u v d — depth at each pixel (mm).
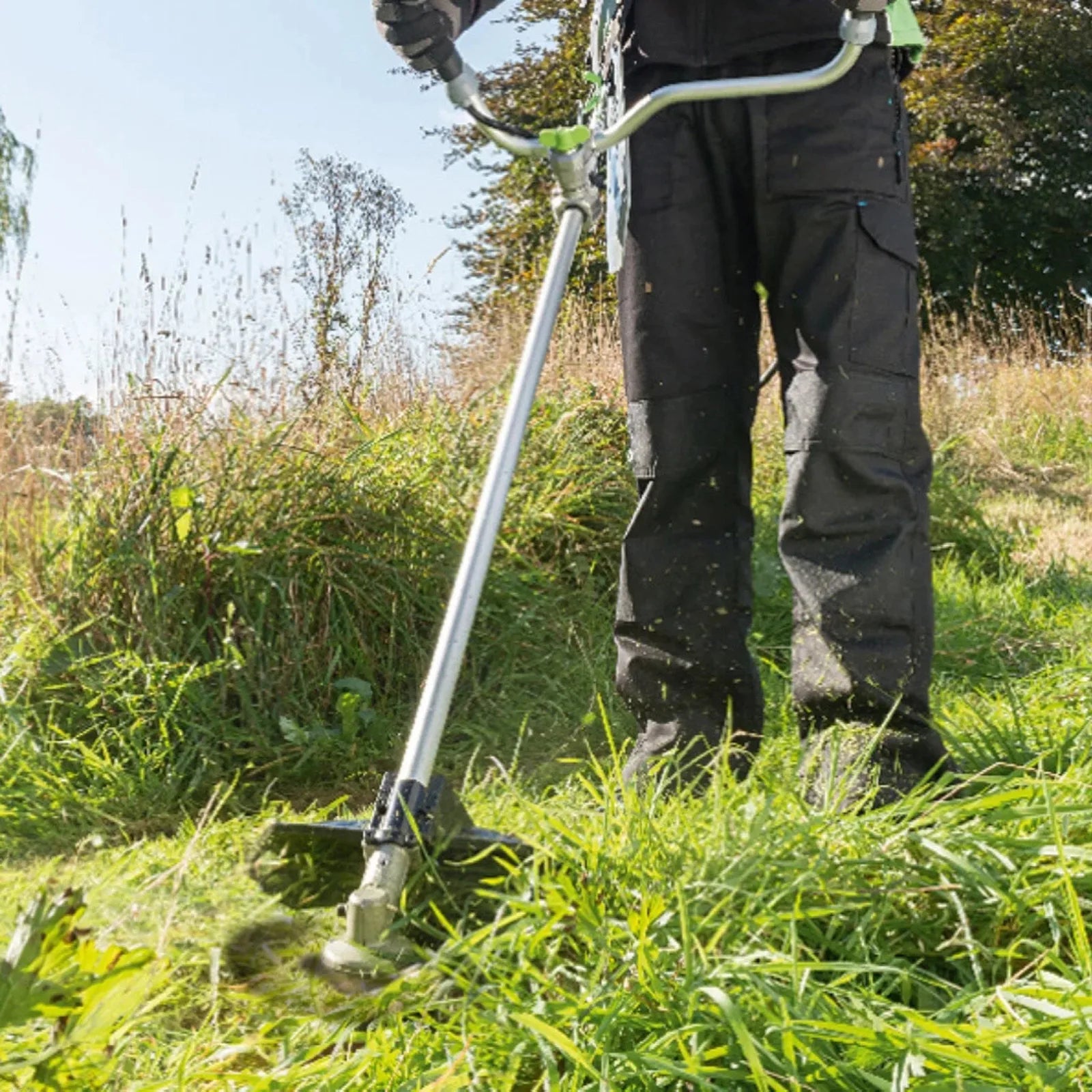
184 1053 1477
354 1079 1423
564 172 2066
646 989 1522
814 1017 1520
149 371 4309
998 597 5051
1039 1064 1353
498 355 6016
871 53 2408
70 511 3947
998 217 22000
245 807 3146
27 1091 1323
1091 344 13820
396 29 1991
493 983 1564
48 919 1295
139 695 3350
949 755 2377
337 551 3908
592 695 3812
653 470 2551
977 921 1829
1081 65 21359
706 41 2430
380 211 5188
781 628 4551
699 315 2504
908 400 2406
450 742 3688
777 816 2000
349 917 1607
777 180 2383
